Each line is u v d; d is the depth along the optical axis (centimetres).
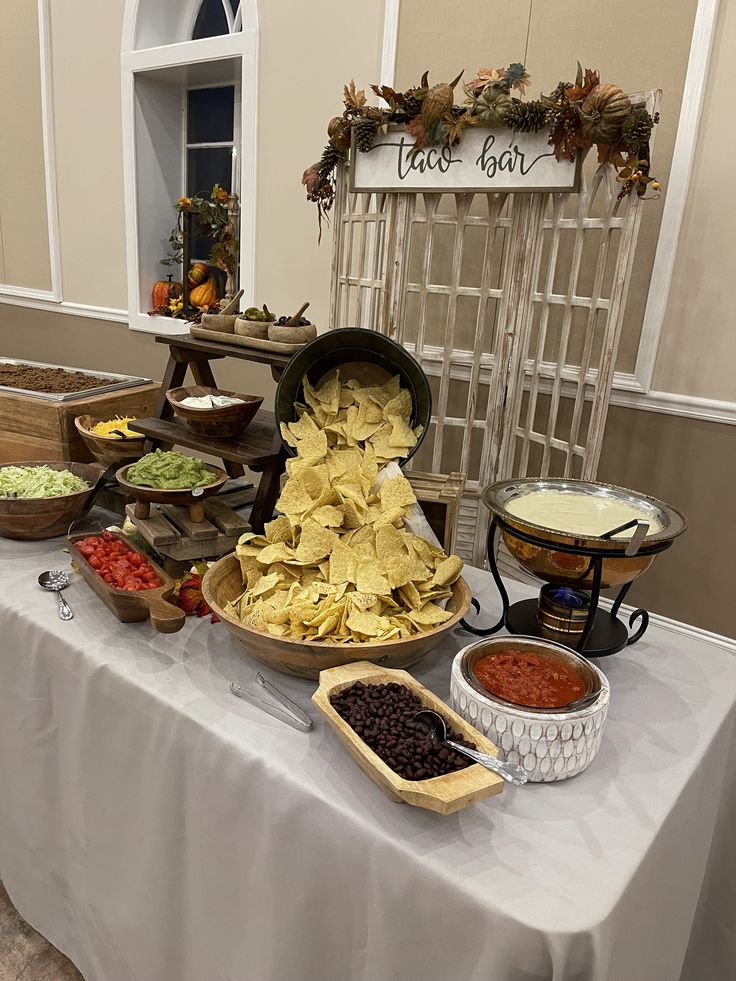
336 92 221
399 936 77
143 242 291
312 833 83
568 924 68
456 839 77
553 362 202
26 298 336
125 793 107
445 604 114
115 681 104
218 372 278
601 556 96
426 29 201
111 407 182
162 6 267
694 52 167
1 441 182
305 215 236
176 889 103
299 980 88
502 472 159
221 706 98
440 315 213
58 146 304
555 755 84
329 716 85
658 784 88
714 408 183
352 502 114
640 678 112
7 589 126
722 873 117
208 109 282
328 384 132
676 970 100
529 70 189
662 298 183
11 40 304
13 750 124
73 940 128
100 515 159
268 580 108
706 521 193
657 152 178
